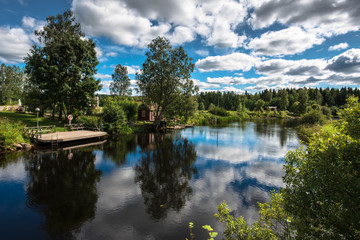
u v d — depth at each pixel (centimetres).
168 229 594
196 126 3909
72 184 930
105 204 745
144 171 1142
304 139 2250
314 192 309
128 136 2478
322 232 287
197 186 935
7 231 570
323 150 322
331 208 286
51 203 743
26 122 2291
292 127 3694
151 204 751
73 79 2533
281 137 2439
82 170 1130
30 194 812
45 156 1388
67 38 2553
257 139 2292
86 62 2580
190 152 1641
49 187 887
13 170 1092
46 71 2277
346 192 263
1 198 772
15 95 5484
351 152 283
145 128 3125
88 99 2556
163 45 2866
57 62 2420
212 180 1016
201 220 645
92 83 2558
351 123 311
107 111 2559
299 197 315
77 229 588
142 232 578
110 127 2412
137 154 1545
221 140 2223
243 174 1109
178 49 2859
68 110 2650
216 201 784
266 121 5466
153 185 941
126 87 5747
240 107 7975
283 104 8850
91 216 660
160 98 3105
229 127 3719
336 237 269
